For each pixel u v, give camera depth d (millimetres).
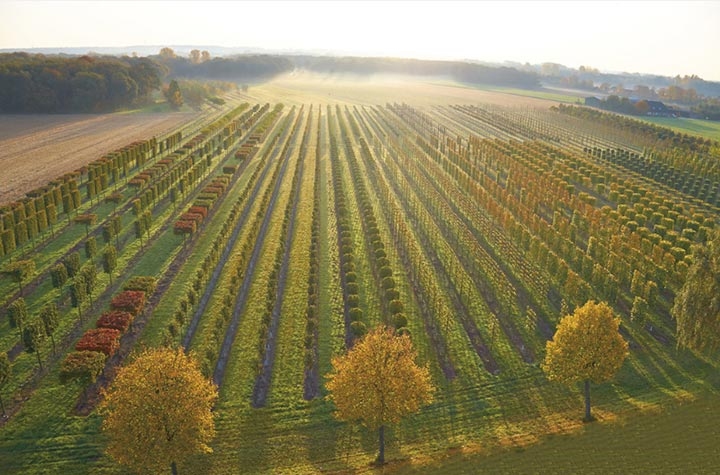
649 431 48500
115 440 41219
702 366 60312
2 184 121938
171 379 41938
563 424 51375
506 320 72562
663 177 150500
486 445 48438
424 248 96188
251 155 163000
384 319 71438
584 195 123000
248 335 66500
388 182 138875
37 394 54375
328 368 60531
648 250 92438
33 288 75688
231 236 97812
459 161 157250
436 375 59781
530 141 198875
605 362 50969
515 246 97188
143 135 187625
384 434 50875
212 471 46000
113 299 67750
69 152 156250
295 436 50406
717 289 55469
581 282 74812
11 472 45156
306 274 83125
